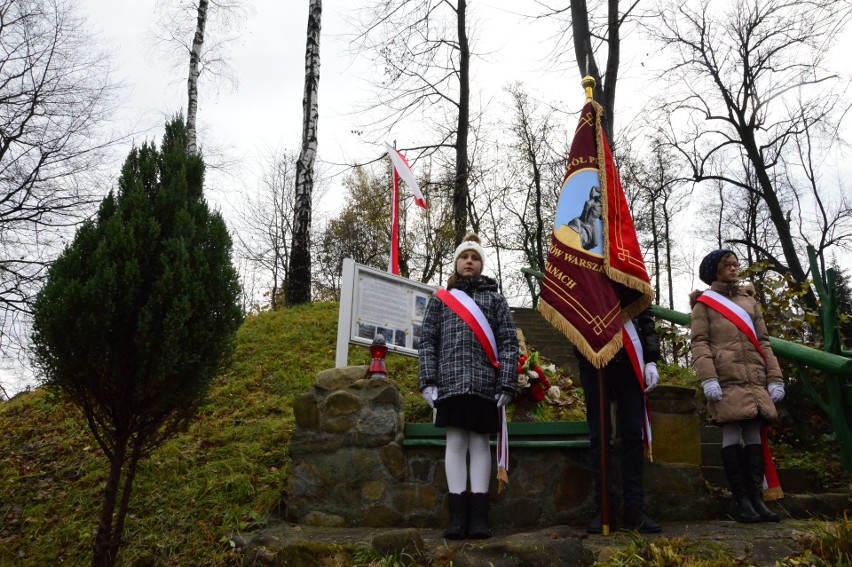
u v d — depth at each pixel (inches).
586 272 177.2
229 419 254.2
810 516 175.8
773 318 258.4
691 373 329.1
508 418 228.2
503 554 141.3
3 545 191.2
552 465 186.2
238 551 169.9
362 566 144.9
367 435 189.0
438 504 184.1
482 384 165.9
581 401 274.4
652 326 178.2
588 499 183.6
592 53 473.1
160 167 189.0
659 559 135.0
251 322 400.5
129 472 167.0
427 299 251.1
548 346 378.9
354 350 339.9
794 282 260.4
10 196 546.0
